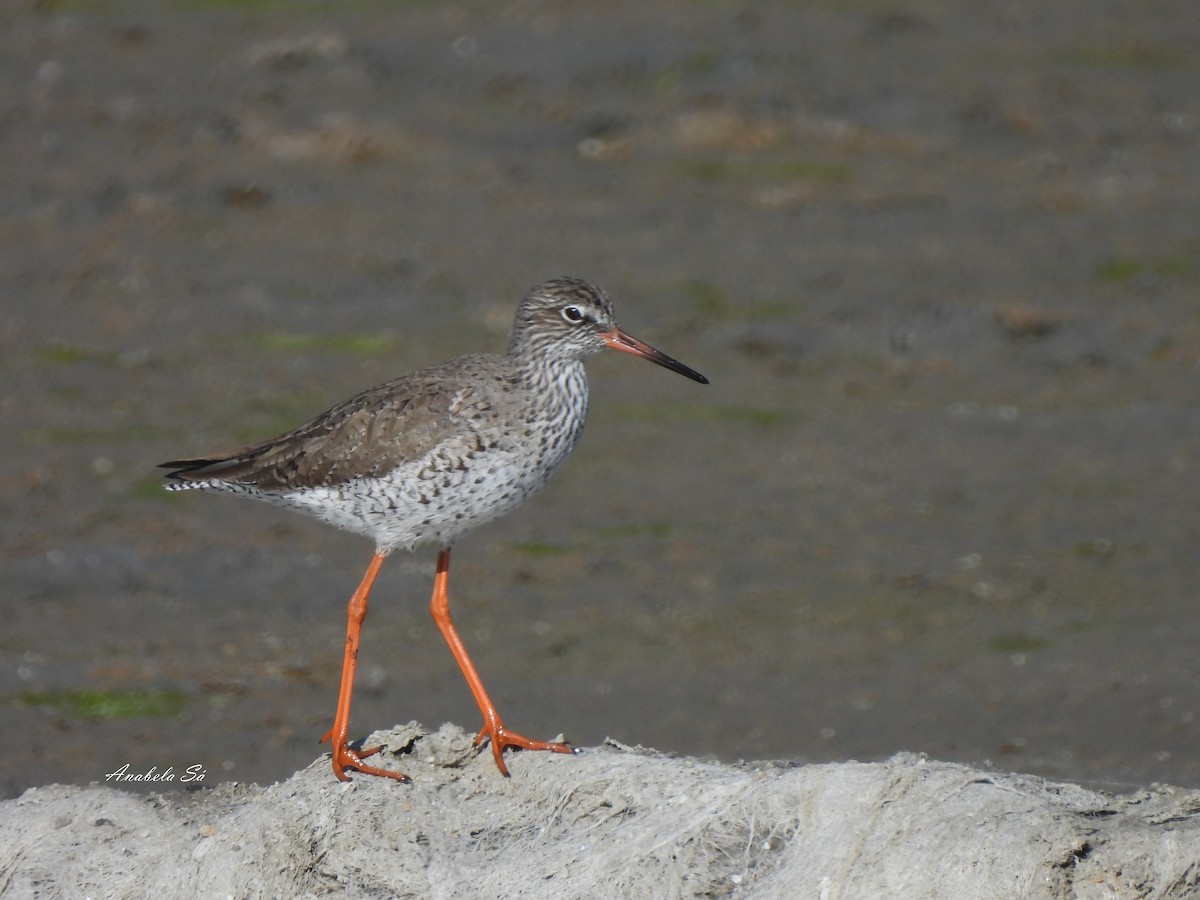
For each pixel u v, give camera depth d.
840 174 22.52
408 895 9.03
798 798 8.92
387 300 19.38
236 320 19.00
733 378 18.20
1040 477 16.36
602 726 12.18
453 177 22.30
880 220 21.34
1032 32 26.42
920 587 14.43
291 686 12.78
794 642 13.56
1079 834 8.27
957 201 21.84
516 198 21.80
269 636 13.56
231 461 10.67
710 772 9.27
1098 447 16.92
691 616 13.97
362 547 15.09
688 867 8.74
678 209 21.58
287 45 25.42
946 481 16.30
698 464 16.61
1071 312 19.31
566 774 9.44
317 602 14.13
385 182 22.17
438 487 10.00
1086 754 11.59
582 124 23.50
